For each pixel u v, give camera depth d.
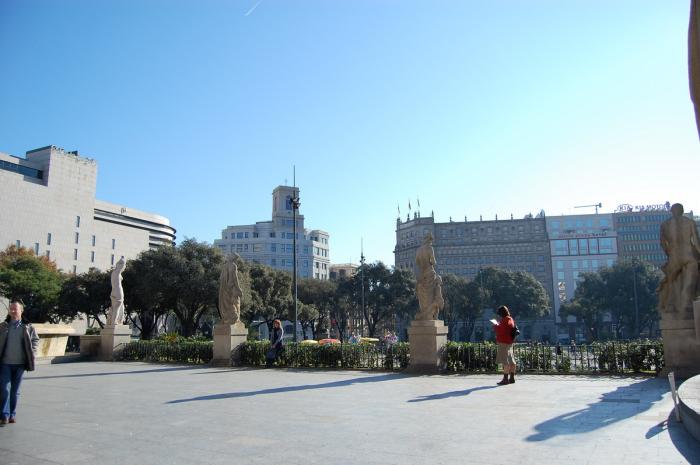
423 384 14.19
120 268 27.39
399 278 81.81
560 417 8.71
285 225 167.00
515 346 17.95
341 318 94.69
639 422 8.07
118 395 12.49
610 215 149.25
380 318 84.25
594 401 10.41
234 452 6.67
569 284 146.25
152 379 16.52
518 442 6.96
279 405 10.66
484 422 8.41
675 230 14.64
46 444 7.20
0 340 8.84
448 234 153.75
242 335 22.89
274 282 68.19
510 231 152.00
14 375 8.98
